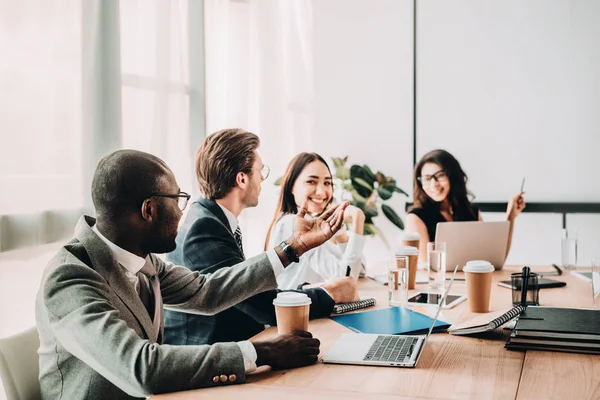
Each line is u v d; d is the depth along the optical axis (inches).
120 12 105.5
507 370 53.1
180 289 66.1
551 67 166.6
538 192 167.9
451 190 140.3
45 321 53.2
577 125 165.3
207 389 48.9
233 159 80.7
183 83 123.4
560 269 110.1
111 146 97.2
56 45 87.1
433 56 174.1
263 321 72.5
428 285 95.3
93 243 53.3
